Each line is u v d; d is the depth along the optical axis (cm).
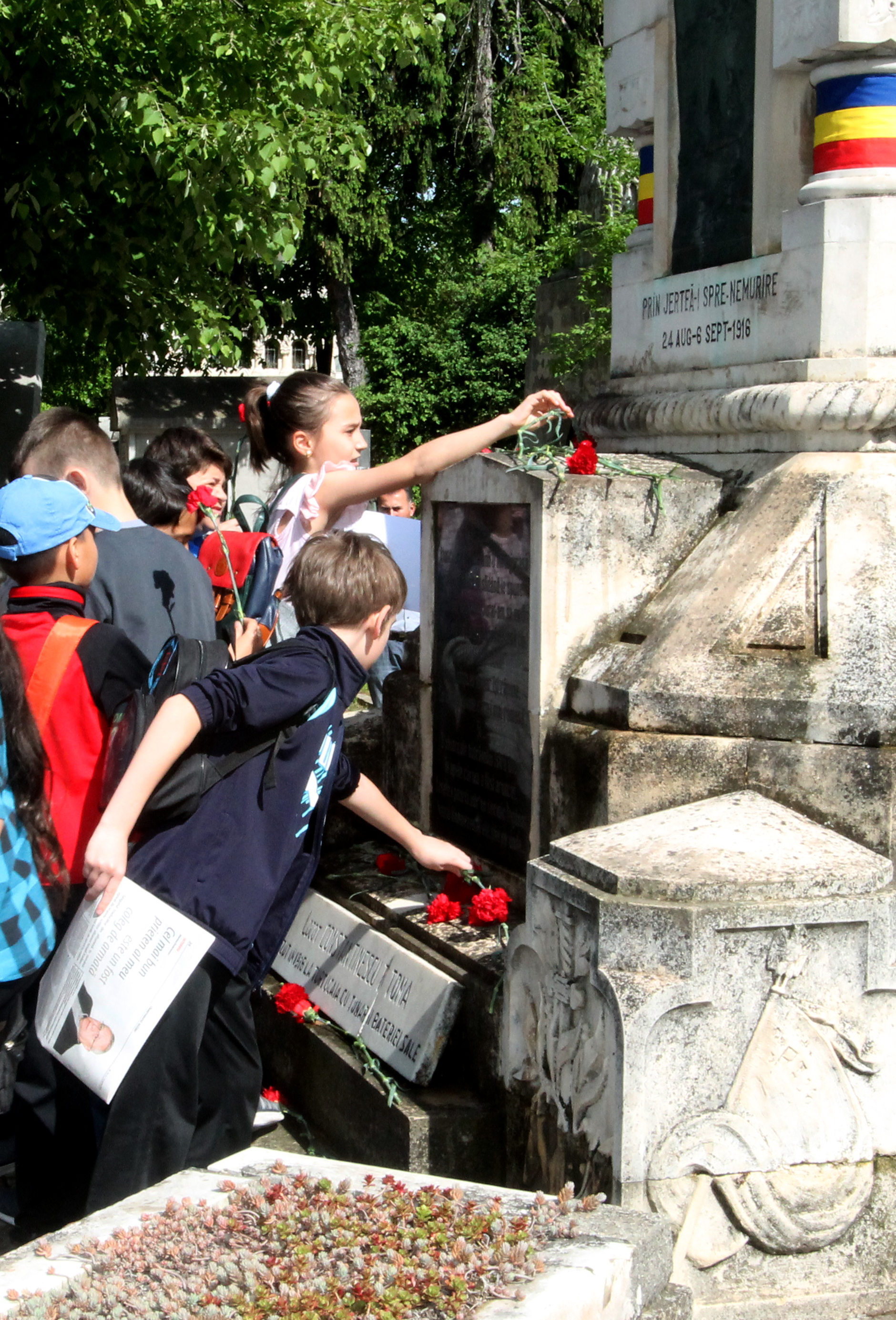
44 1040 249
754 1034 243
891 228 306
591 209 835
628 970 241
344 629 268
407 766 417
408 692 414
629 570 328
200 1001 251
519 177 2303
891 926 247
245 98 829
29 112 830
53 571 273
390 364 2223
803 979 244
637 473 333
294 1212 183
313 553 269
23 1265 177
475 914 315
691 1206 240
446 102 2284
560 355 807
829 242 308
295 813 259
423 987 319
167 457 437
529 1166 276
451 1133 293
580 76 2255
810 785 280
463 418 2236
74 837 265
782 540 303
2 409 808
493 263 2256
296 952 387
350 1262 169
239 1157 215
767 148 333
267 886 254
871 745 278
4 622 268
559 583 322
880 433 310
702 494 332
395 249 2569
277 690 249
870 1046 249
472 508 367
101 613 318
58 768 263
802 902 242
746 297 341
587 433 414
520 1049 279
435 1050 306
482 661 362
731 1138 241
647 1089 236
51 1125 269
